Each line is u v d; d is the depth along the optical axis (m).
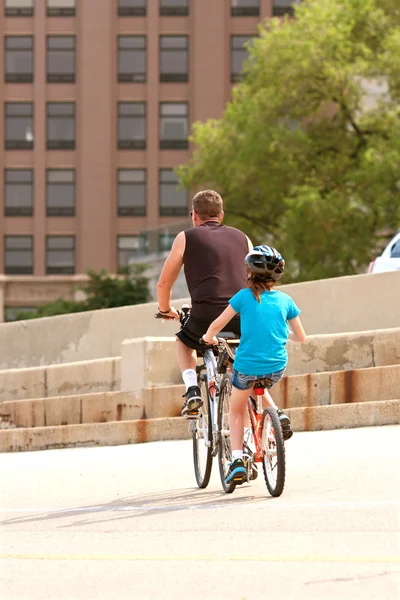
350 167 113.12
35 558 15.86
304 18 112.75
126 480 26.36
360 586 12.67
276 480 20.41
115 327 55.78
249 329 20.75
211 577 13.62
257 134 112.69
